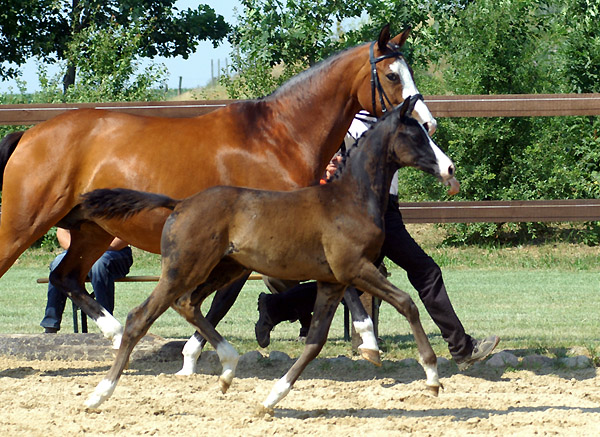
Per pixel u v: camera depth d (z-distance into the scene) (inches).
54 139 334.3
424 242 975.6
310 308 368.8
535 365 355.6
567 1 1003.9
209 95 1692.9
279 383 269.0
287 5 1112.8
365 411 283.6
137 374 348.2
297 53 1131.3
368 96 329.7
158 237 330.6
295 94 332.5
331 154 338.0
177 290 265.6
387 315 552.4
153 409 279.6
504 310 550.9
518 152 954.1
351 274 266.7
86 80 1123.3
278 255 264.7
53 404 287.1
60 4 1359.5
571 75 975.6
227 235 265.6
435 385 269.4
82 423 260.7
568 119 950.4
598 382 329.7
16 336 382.3
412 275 339.6
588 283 697.0
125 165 327.3
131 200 267.4
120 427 256.5
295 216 264.7
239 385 322.3
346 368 356.8
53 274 364.8
